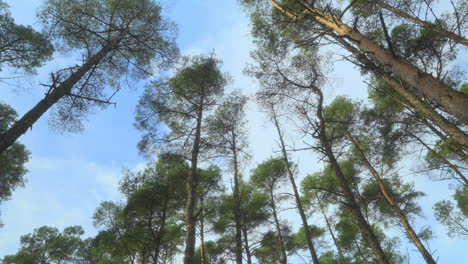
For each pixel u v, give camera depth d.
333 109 11.19
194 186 8.32
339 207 12.20
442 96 3.69
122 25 8.71
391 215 11.59
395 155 10.20
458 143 4.82
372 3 5.50
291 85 8.73
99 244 10.10
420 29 6.75
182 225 11.54
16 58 9.02
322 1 7.02
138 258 10.48
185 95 10.62
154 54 9.20
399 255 12.75
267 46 8.61
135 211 10.26
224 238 12.13
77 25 7.66
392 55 4.40
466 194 13.20
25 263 15.59
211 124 10.80
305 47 8.16
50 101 5.87
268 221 12.08
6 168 11.84
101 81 8.81
